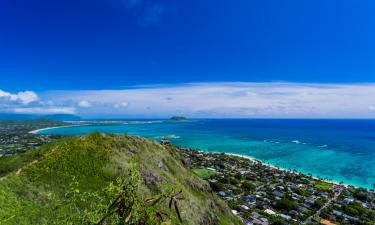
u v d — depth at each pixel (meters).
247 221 88.69
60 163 39.91
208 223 48.94
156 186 44.56
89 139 49.22
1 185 30.30
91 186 37.66
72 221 13.12
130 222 9.98
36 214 27.30
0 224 24.25
